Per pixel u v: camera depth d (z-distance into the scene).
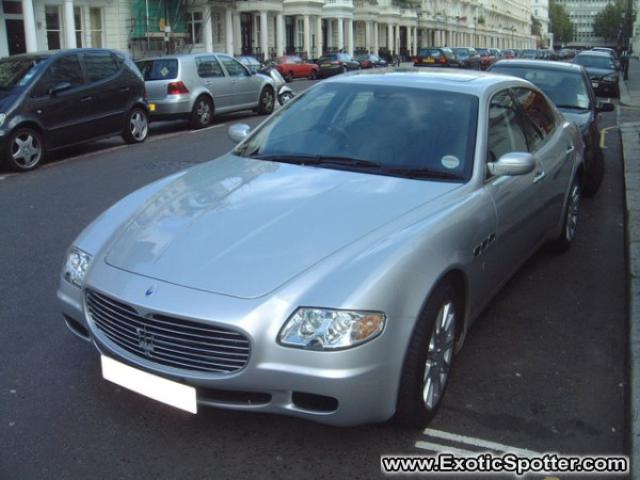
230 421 3.48
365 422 3.05
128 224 3.65
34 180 9.42
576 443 3.40
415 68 5.32
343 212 3.52
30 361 4.10
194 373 3.01
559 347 4.46
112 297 3.15
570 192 6.02
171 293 3.03
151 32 33.34
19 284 5.36
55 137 10.68
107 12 31.36
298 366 2.89
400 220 3.45
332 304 2.91
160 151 11.87
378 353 2.96
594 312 5.05
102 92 11.67
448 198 3.75
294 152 4.39
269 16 47.34
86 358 4.14
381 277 3.01
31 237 6.62
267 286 3.00
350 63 38.94
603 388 3.94
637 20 95.62
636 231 6.53
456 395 3.81
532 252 5.22
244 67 16.69
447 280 3.46
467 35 96.06
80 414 3.54
